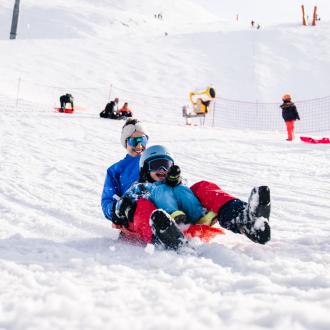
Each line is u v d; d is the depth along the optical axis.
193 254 2.69
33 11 76.25
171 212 3.02
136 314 1.61
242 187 6.84
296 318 1.48
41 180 6.95
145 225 2.96
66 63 33.47
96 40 43.31
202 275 2.20
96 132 14.48
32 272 2.25
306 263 2.47
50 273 2.22
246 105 27.62
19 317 1.54
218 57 36.97
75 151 10.58
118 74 31.91
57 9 76.69
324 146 13.34
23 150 10.11
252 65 34.44
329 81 30.98
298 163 9.83
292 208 5.29
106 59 35.41
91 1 109.44
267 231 2.70
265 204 2.69
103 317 1.56
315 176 8.05
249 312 1.56
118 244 3.26
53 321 1.50
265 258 2.66
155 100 26.92
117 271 2.29
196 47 40.16
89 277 2.15
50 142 11.72
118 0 113.00
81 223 4.28
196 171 8.40
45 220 4.29
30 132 13.23
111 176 3.89
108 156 10.08
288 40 40.19
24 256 2.67
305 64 34.19
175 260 2.49
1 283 2.03
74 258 2.61
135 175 3.86
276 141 14.62
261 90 30.06
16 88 25.22
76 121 16.91
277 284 2.07
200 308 1.64
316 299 1.77
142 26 71.38
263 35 42.31
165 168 3.37
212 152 11.29
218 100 28.09
